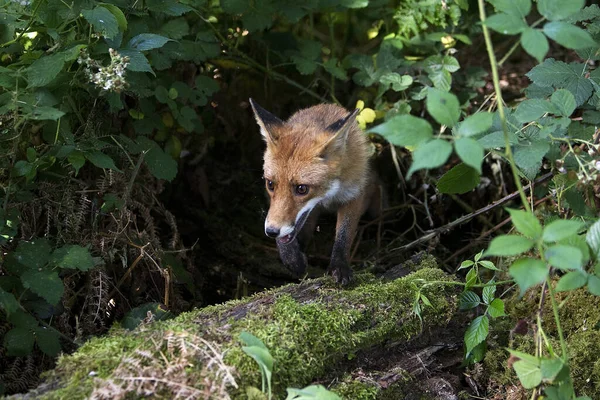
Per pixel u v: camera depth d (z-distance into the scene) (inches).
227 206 438.9
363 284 299.6
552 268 313.3
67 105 307.1
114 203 319.0
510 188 408.2
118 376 218.4
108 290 317.1
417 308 275.0
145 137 336.8
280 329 250.5
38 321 280.4
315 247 417.4
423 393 271.9
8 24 290.4
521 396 279.6
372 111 396.5
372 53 454.6
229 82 446.9
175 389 218.7
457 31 426.9
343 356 264.5
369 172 373.4
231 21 423.8
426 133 196.1
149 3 328.2
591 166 274.5
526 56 494.3
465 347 288.8
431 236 375.2
